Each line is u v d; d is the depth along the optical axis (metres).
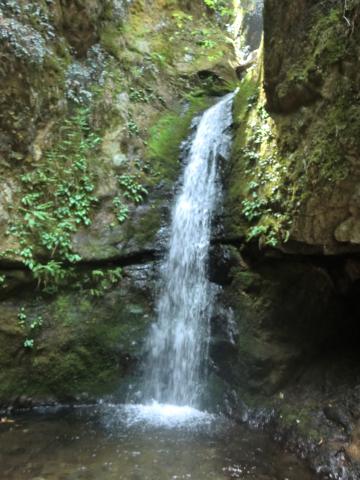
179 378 6.41
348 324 5.96
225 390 5.89
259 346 5.59
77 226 6.59
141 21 9.59
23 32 6.36
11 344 5.91
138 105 8.16
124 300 6.68
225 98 8.69
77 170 6.80
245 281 5.82
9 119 6.16
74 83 7.27
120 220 6.89
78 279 6.50
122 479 4.11
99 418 5.63
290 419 5.06
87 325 6.38
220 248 6.23
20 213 6.15
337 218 4.26
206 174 7.04
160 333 6.65
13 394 5.86
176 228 7.11
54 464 4.40
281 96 4.95
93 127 7.26
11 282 5.96
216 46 10.49
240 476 4.19
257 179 5.69
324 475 4.23
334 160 4.12
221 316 6.05
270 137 5.59
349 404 4.80
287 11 4.75
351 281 5.42
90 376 6.29
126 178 7.19
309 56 4.51
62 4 7.40
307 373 5.54
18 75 6.14
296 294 5.64
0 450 4.70
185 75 9.40
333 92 4.20
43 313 6.18
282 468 4.37
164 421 5.55
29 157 6.39
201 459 4.52
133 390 6.33
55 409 5.94
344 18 4.06
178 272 6.84
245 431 5.24
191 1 11.15
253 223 5.62
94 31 7.97
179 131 8.25
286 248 5.01
